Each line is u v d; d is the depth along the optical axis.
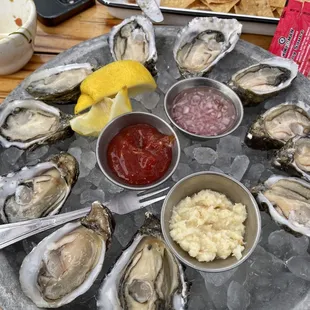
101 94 0.24
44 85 0.27
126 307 0.21
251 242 0.21
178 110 0.26
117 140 0.24
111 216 0.23
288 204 0.24
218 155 0.25
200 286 0.22
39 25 0.32
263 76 0.27
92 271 0.22
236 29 0.29
